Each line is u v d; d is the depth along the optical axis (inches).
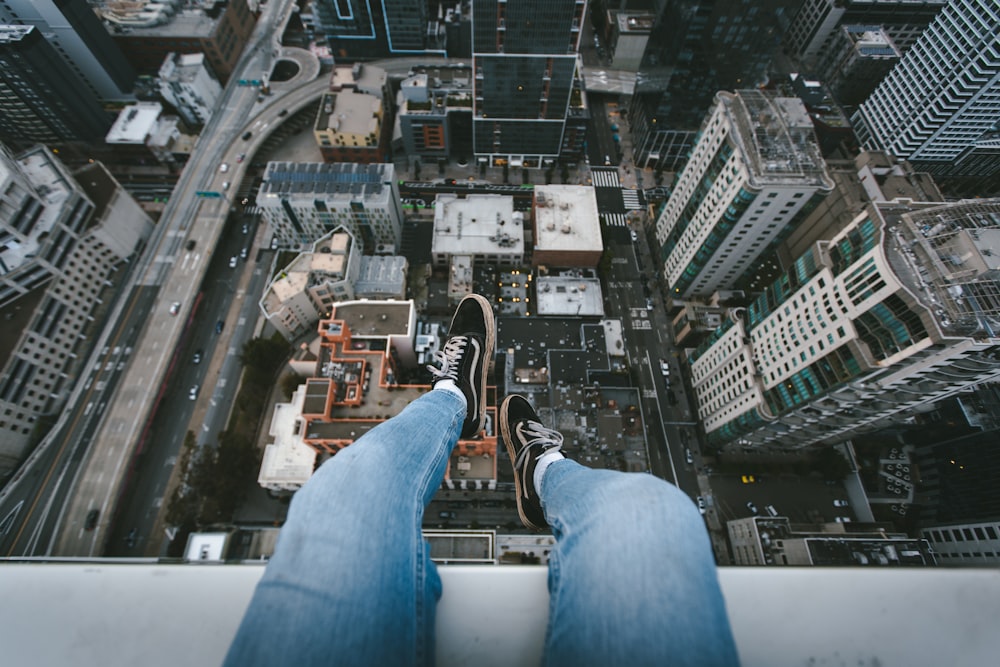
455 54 5930.1
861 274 2082.9
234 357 3991.1
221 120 5295.3
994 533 2910.9
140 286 4128.9
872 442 3715.6
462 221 4394.7
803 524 3240.7
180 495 3366.1
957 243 1918.1
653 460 3668.8
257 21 6343.5
